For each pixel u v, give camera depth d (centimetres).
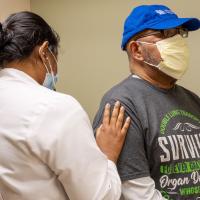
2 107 89
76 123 88
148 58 125
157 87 126
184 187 115
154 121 116
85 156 87
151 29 124
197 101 139
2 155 86
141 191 110
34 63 98
